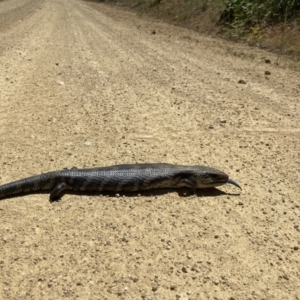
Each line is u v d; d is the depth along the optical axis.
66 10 3.44
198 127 0.87
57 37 2.01
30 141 0.78
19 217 0.55
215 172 0.61
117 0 4.14
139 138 0.81
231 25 2.04
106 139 0.80
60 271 0.45
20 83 1.16
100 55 1.62
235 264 0.47
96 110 0.96
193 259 0.47
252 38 1.85
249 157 0.74
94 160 0.71
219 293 0.42
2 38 1.90
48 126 0.86
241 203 0.59
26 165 0.68
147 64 1.48
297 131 0.85
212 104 1.02
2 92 1.07
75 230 0.52
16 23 2.49
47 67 1.37
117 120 0.90
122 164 0.65
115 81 1.23
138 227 0.53
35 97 1.05
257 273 0.45
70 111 0.95
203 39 2.01
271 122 0.90
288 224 0.54
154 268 0.46
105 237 0.51
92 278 0.44
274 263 0.47
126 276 0.44
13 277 0.44
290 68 1.40
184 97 1.08
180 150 0.76
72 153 0.73
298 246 0.50
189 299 0.41
